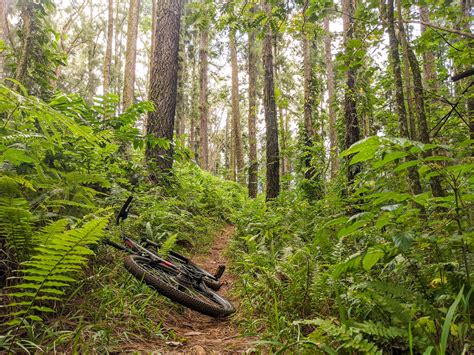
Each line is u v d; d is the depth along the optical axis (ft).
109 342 7.84
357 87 21.59
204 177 41.14
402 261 7.11
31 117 8.35
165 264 12.48
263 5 27.66
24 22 20.15
